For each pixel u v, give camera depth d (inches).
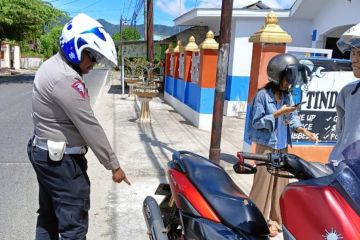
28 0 860.6
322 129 221.1
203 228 91.9
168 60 548.1
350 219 60.9
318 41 414.9
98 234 140.2
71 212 101.4
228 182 104.0
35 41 2097.7
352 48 85.7
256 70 219.0
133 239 137.6
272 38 209.3
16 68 1530.5
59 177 98.3
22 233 140.6
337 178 66.0
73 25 95.0
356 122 92.7
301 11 416.5
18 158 232.8
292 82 130.1
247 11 422.6
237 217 91.4
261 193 139.5
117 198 174.1
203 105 345.7
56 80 91.5
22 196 174.9
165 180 200.5
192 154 118.4
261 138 141.2
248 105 230.5
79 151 100.1
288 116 139.7
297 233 67.7
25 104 473.7
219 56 207.8
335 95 217.8
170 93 524.4
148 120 374.0
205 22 559.5
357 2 336.5
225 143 298.5
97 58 97.0
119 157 241.3
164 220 117.7
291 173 85.6
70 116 93.0
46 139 96.6
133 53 693.3
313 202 65.8
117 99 565.6
